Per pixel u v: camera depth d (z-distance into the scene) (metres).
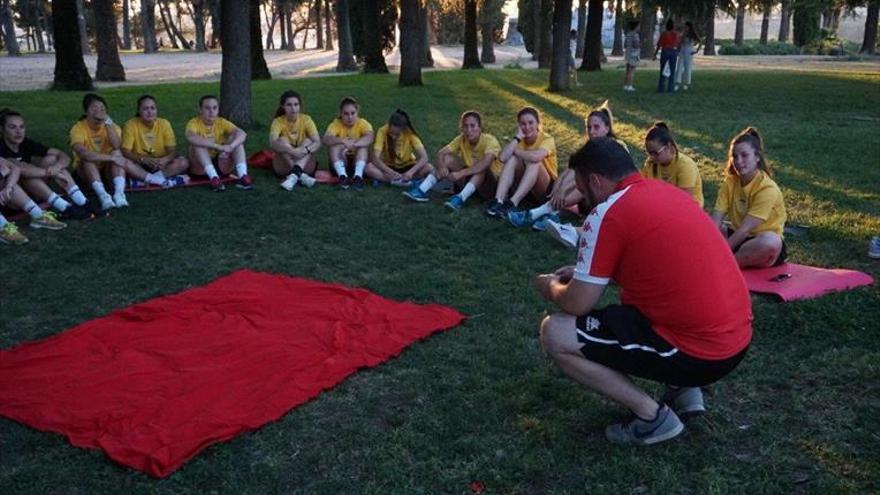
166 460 3.16
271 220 6.96
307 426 3.50
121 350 4.19
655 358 3.07
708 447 3.32
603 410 3.63
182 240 6.37
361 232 6.62
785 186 7.91
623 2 30.11
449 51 56.50
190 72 31.59
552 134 11.54
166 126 8.05
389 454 3.28
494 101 15.58
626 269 3.06
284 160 8.33
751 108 14.36
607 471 3.14
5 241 6.21
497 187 7.16
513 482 3.09
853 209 7.07
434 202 7.62
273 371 3.95
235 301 4.91
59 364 4.05
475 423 3.53
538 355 4.24
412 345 4.35
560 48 17.44
